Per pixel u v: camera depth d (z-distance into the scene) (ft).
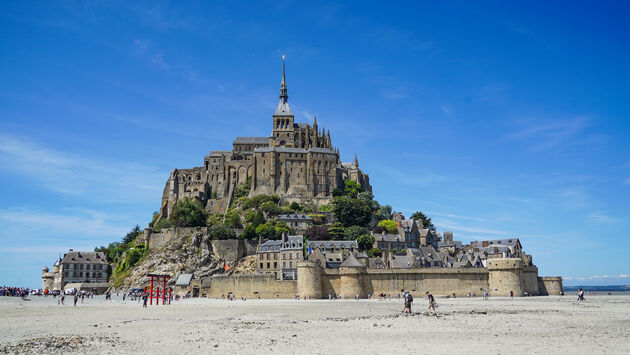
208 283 508.12
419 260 543.80
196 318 234.99
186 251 589.73
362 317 235.61
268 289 453.17
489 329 183.42
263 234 606.96
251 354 130.41
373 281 442.50
